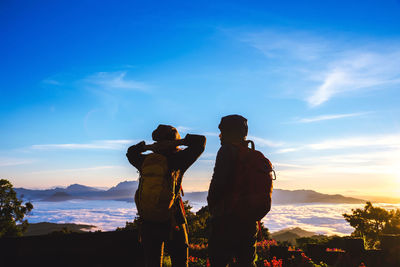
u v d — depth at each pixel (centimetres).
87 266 429
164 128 347
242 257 294
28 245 393
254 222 285
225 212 280
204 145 318
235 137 308
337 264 650
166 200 298
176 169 312
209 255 289
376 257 644
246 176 282
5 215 6556
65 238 421
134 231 477
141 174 325
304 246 998
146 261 309
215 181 279
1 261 372
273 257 764
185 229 322
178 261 316
